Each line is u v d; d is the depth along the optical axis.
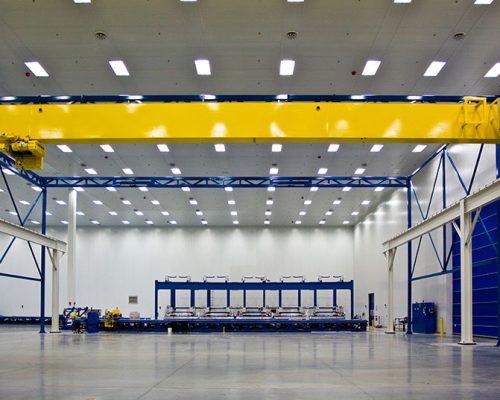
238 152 27.23
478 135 14.96
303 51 16.81
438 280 28.66
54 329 32.09
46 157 28.12
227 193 36.31
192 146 26.23
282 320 35.22
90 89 19.94
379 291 40.38
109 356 14.59
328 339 24.73
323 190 35.62
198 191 35.72
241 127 14.98
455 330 27.00
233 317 36.44
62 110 14.98
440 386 8.55
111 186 32.56
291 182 32.56
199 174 31.84
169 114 15.02
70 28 15.48
